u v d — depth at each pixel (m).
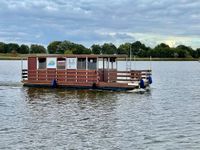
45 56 54.16
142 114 34.19
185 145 23.78
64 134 26.50
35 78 55.28
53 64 53.84
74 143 24.25
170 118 32.41
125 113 34.59
